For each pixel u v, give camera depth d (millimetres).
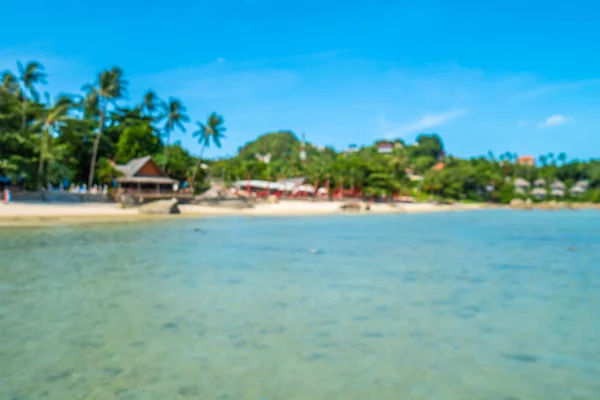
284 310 11125
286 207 74500
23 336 8781
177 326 9633
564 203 137250
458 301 12523
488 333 9641
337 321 10281
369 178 109750
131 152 72812
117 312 10617
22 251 20203
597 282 15633
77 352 8016
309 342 8820
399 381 7145
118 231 30547
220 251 22062
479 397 6676
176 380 6977
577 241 31938
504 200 146625
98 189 64062
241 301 11945
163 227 34844
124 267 16750
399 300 12492
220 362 7719
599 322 10570
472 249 25781
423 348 8648
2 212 39406
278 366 7613
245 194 88188
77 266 16656
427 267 18547
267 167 137875
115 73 64062
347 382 7062
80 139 64812
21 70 61000
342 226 42875
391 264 19141
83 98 64500
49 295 12102
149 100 85062
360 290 13688
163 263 17922
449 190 138250
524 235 37000
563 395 6797
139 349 8227
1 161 45719
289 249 23516
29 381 6820
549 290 14188
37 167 51031
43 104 56688
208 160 127812
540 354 8438
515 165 179750
